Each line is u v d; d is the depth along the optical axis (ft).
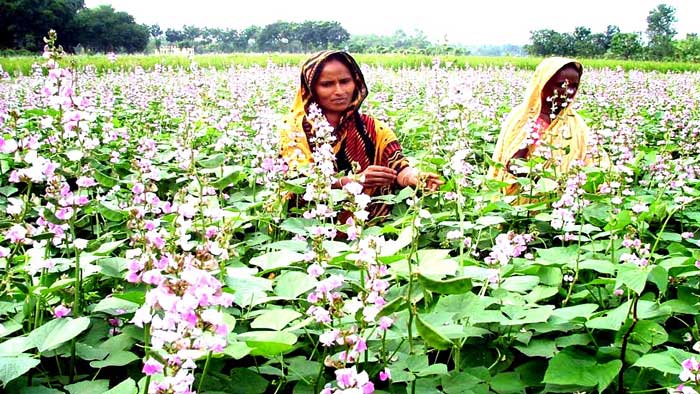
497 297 11.03
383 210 19.22
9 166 21.95
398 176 19.45
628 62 126.11
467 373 9.95
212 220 13.03
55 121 12.37
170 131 34.45
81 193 13.65
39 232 11.43
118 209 14.21
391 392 9.54
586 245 14.99
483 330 10.34
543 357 10.99
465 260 12.90
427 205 19.94
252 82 54.29
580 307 10.82
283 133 19.49
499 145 22.84
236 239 16.29
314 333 10.66
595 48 208.13
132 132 32.24
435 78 24.00
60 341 9.07
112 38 256.32
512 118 22.80
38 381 9.80
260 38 311.47
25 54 178.29
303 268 12.67
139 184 12.71
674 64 121.60
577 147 21.94
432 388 9.68
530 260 13.80
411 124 30.91
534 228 16.31
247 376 9.75
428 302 11.12
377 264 9.37
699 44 174.29
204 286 6.59
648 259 13.41
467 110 21.40
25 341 9.18
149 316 6.89
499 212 18.24
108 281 12.96
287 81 61.46
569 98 21.67
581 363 10.09
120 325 11.08
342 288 11.71
